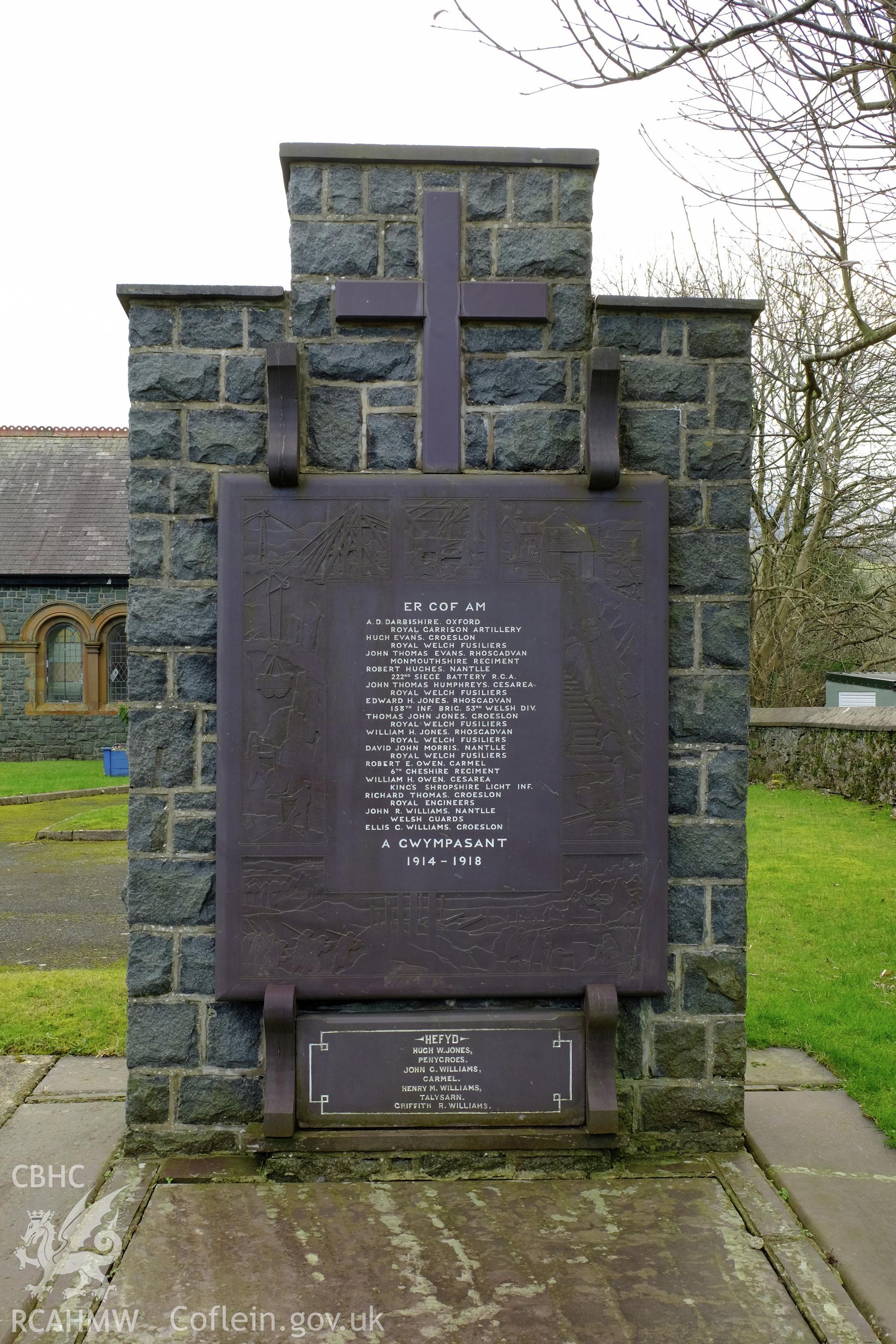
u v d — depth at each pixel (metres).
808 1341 2.49
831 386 10.83
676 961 3.45
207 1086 3.37
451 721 3.36
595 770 3.38
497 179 3.45
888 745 11.52
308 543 3.34
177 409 3.39
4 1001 4.96
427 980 3.33
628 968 3.37
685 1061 3.45
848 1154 3.43
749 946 5.94
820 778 13.52
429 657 3.36
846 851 8.83
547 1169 3.31
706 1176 3.29
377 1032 3.31
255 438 3.40
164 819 3.37
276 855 3.32
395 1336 2.49
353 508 3.35
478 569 3.37
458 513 3.37
